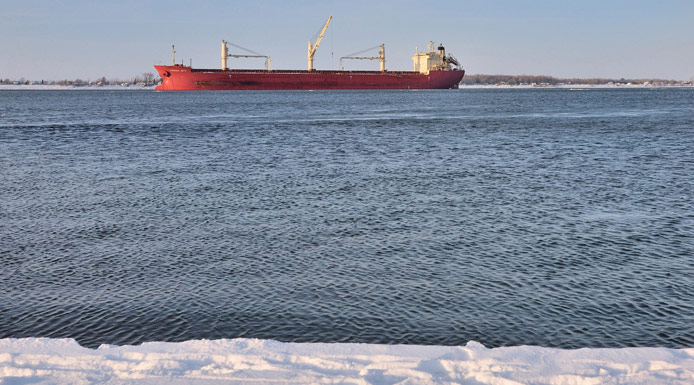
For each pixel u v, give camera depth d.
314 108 128.62
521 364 8.23
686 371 7.91
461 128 75.06
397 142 57.72
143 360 8.52
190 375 7.97
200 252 20.58
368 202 28.42
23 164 42.19
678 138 60.03
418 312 15.23
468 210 26.66
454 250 20.59
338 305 15.73
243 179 35.25
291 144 55.97
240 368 8.16
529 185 32.94
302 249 20.84
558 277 17.77
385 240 21.91
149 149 51.75
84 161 43.75
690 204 27.56
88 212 26.50
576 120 88.94
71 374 8.03
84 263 19.42
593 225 23.81
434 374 8.02
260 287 17.12
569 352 8.60
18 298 16.45
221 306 15.73
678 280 17.41
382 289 16.86
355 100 176.25
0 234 22.84
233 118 95.50
